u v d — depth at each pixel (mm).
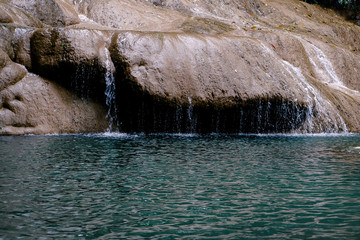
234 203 4207
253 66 12836
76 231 3330
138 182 5082
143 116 11523
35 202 4117
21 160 6398
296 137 11211
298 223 3600
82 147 8055
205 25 15125
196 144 9031
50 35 11133
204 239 3195
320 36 18531
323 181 5289
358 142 9883
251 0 19469
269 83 12617
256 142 9680
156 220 3637
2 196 4305
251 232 3361
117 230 3369
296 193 4645
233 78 12242
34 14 12531
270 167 6246
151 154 7355
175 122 11672
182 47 12031
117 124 11672
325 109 13367
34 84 10844
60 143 8609
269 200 4340
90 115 11320
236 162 6660
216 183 5094
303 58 15734
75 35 11117
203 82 11844
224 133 12203
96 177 5320
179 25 14883
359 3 22406
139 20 14727
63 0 14461
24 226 3422
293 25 19016
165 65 11508
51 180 5086
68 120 11000
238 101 12062
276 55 14031
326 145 9211
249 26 17156
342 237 3252
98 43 11312
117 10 14664
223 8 17984
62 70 11117
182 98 11492
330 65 16531
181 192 4621
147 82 11148
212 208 4027
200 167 6172
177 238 3211
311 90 13523
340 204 4203
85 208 3957
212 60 12242
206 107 11797
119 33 11641
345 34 19906
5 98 10273
